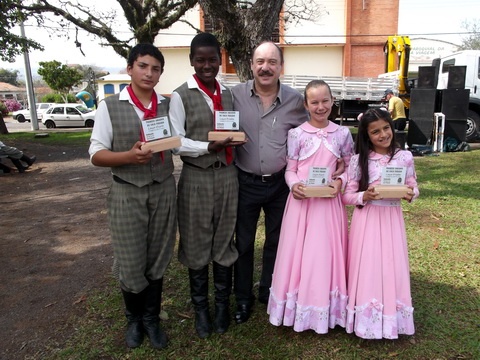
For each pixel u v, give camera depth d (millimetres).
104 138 2195
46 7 11484
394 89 11680
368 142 2434
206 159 2418
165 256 2455
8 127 24828
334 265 2443
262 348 2459
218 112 2396
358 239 2414
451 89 9406
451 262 3553
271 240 2838
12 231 4863
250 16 4906
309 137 2467
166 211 2377
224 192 2482
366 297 2363
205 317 2625
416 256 3680
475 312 2789
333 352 2408
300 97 2633
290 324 2480
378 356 2367
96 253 4094
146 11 12180
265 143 2553
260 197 2633
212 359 2367
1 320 2898
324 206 2432
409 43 12719
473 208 5008
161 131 2223
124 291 2395
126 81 27328
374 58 18953
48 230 4859
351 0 18547
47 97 36562
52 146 12891
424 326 2639
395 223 2391
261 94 2547
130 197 2246
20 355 2479
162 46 19125
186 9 11242
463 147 9562
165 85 19594
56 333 2699
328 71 19438
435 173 7090
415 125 9656
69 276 3584
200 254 2545
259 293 2971
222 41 5070
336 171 2529
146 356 2404
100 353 2447
